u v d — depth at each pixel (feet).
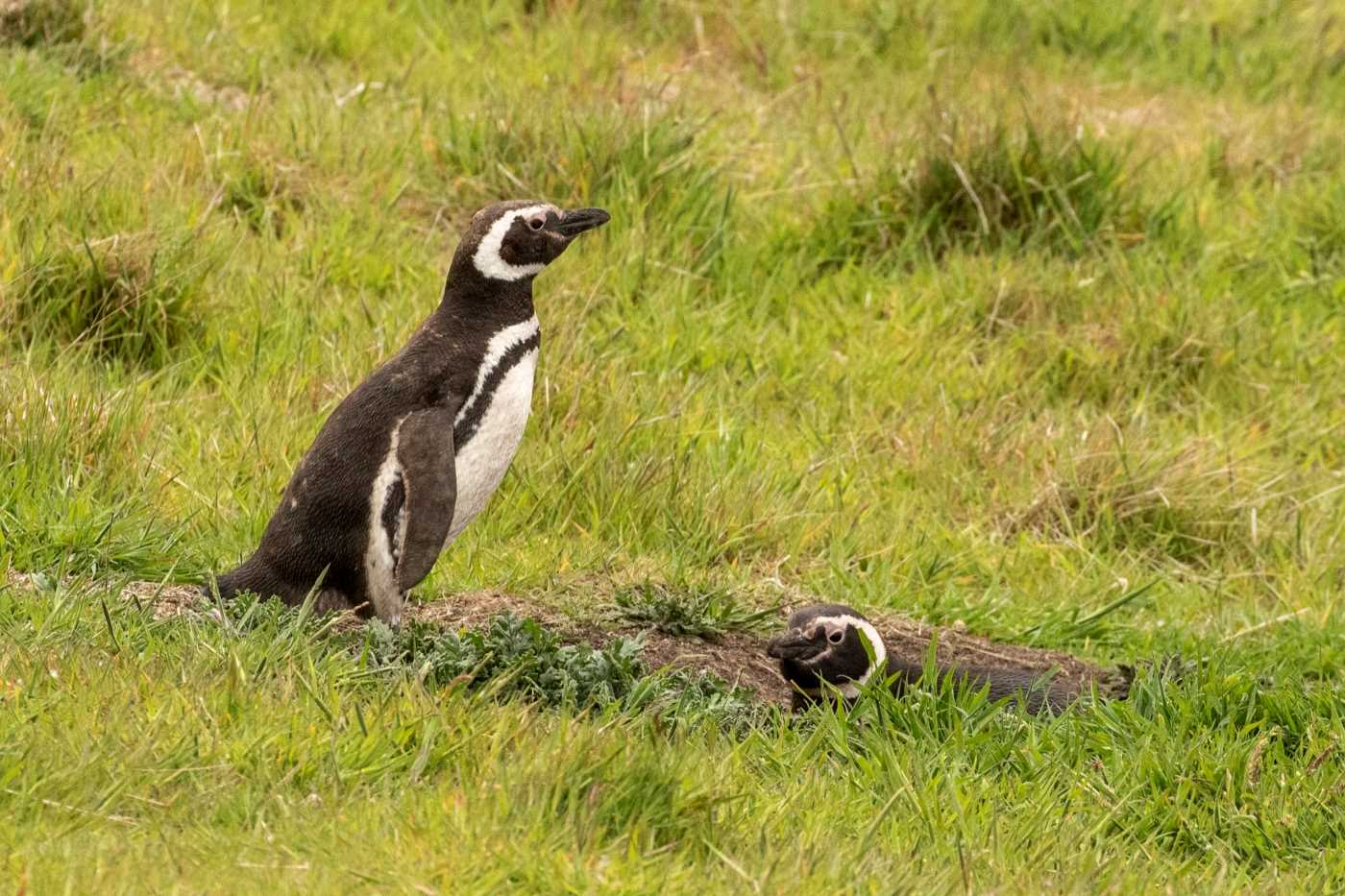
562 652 28.17
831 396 44.88
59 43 52.54
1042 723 29.81
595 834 21.06
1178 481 42.45
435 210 48.91
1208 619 38.55
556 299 44.50
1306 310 51.34
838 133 56.90
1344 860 25.46
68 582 29.32
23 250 40.65
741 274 48.91
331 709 23.70
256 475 36.11
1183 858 26.16
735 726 27.32
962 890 22.02
